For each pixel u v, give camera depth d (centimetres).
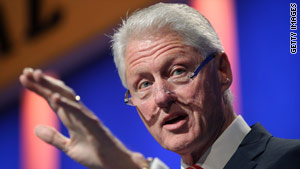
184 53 433
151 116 441
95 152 441
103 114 1130
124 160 454
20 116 1264
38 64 1204
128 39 454
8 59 1240
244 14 965
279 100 924
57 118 1234
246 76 954
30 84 391
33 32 1208
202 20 461
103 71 1141
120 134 1102
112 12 1100
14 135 1267
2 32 1241
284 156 411
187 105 429
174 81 431
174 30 438
